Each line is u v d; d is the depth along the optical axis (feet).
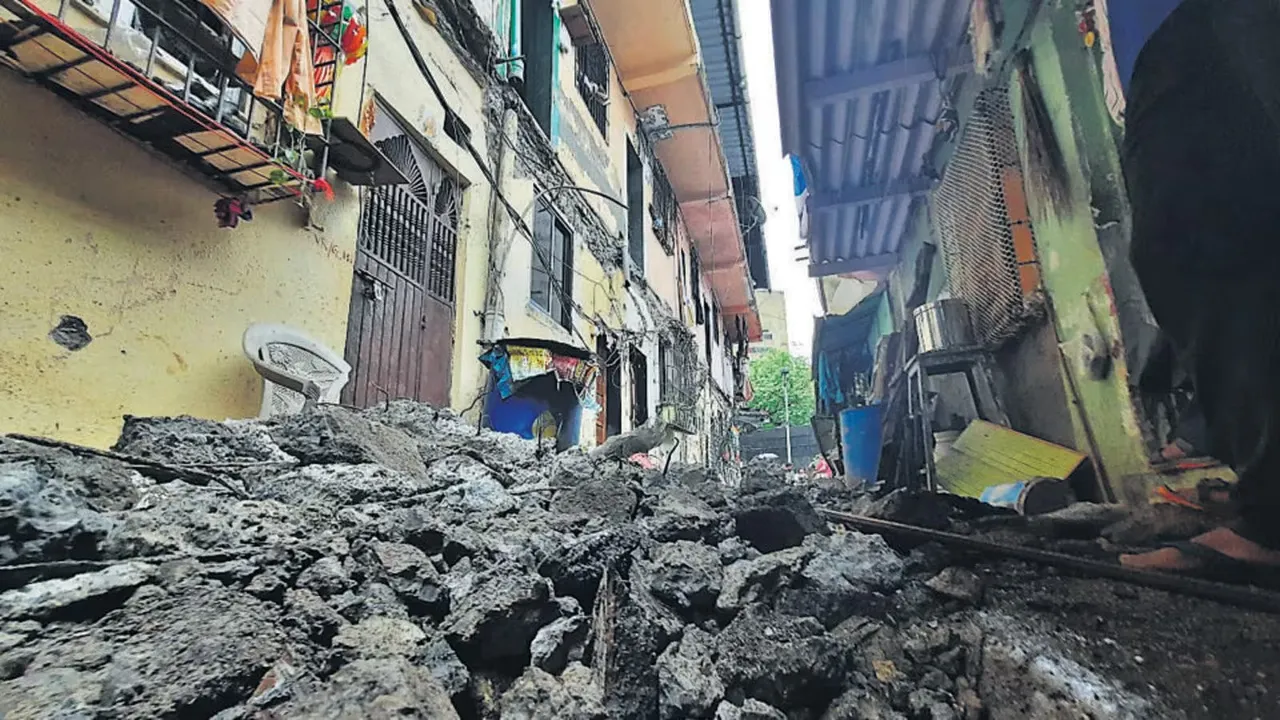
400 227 18.80
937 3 25.34
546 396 19.17
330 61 14.76
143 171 11.27
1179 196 9.02
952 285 29.66
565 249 30.91
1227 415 9.41
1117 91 14.73
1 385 9.00
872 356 53.47
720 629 8.72
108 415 10.35
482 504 10.66
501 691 6.49
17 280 9.29
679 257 55.98
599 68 38.34
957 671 8.21
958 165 27.58
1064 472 17.87
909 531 12.45
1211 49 8.68
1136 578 9.36
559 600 7.79
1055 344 19.95
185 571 5.88
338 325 15.60
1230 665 6.65
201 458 9.19
